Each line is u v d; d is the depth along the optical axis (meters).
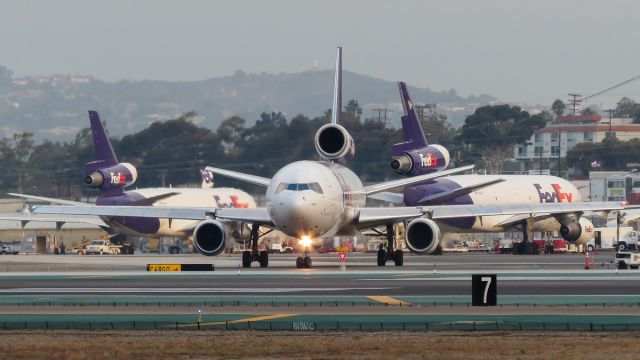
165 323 131.25
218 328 127.31
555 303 152.12
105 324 130.38
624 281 199.00
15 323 130.62
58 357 106.75
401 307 147.50
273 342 115.44
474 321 130.62
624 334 120.06
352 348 111.12
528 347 110.25
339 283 195.75
